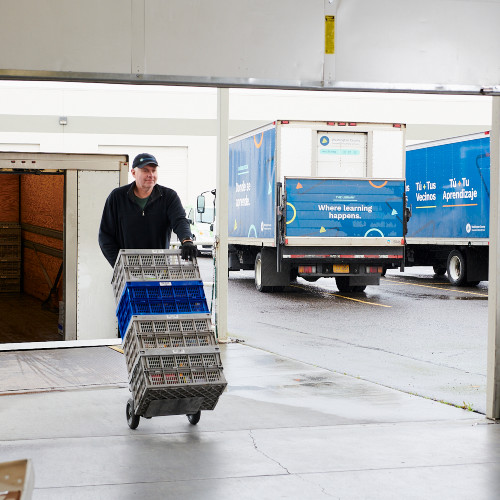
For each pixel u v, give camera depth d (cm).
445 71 646
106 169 1037
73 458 595
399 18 636
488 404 734
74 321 1060
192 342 654
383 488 532
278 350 1158
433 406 789
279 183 1822
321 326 1427
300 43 618
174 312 661
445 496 518
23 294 1659
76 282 1051
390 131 1888
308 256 1834
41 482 538
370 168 1884
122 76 588
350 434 672
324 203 1836
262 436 663
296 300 1864
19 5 570
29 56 573
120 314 686
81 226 1041
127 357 677
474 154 2061
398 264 1880
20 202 1667
